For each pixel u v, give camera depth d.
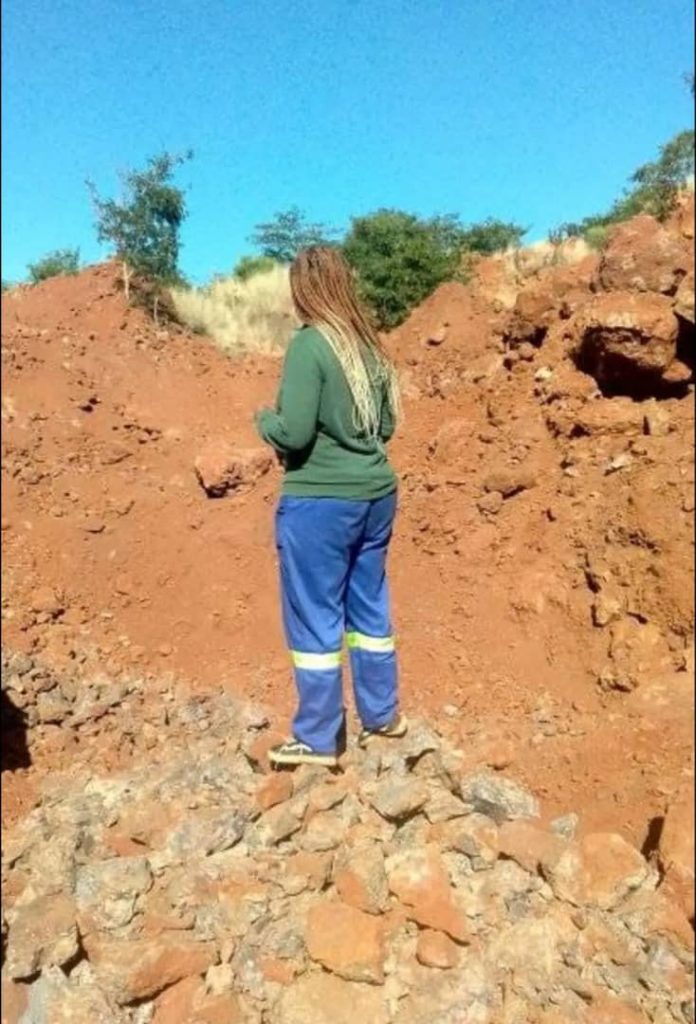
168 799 4.99
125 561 8.28
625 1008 3.79
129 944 3.80
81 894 3.99
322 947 3.83
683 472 7.31
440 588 7.74
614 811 5.18
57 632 7.41
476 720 6.29
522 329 9.90
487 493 8.38
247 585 8.00
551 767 5.62
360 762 4.82
